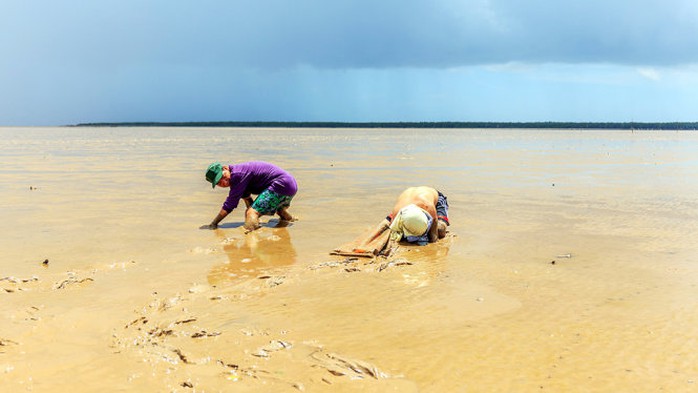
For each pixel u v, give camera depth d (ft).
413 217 29.86
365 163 90.02
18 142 181.47
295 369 14.60
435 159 103.71
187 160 92.99
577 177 68.64
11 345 15.99
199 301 20.07
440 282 22.86
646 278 23.48
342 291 21.49
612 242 30.63
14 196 46.44
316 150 135.23
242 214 40.29
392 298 20.68
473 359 15.35
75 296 20.54
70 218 36.68
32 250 27.55
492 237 32.07
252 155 110.01
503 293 21.39
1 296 20.35
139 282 22.47
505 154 126.00
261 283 22.39
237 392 13.38
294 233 33.12
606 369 14.76
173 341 16.42
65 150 128.16
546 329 17.61
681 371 14.64
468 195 50.49
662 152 142.20
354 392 13.44
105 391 13.41
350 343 16.37
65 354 15.47
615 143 224.33
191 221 36.81
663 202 46.21
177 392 13.38
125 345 16.14
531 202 46.09
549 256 27.40
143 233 32.42
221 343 16.25
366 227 34.94
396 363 15.06
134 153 115.65
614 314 19.01
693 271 24.57
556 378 14.24
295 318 18.43
